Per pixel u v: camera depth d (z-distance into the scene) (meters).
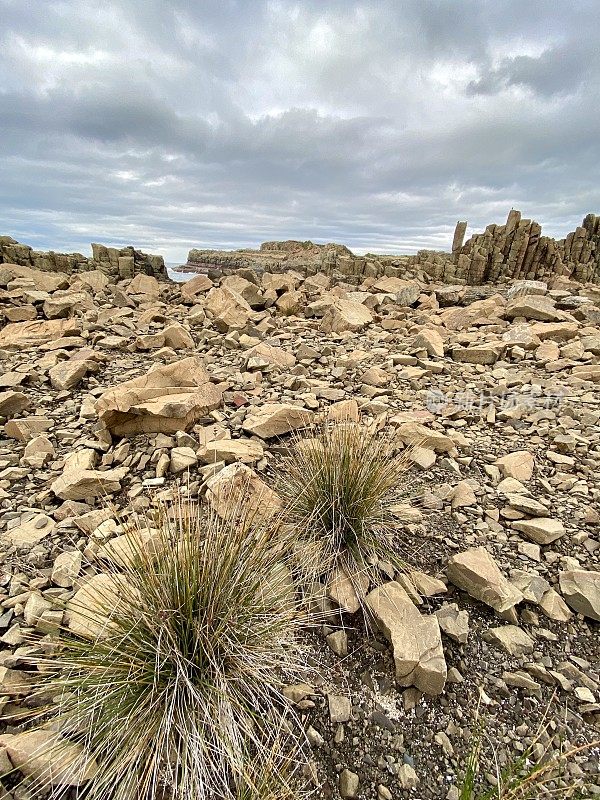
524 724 2.37
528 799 2.04
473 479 4.16
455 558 3.06
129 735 2.12
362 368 7.12
